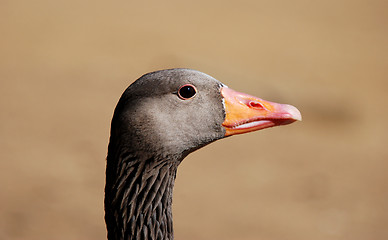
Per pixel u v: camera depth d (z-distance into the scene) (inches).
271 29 1486.2
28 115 807.7
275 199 665.0
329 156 795.4
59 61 1045.2
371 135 890.1
